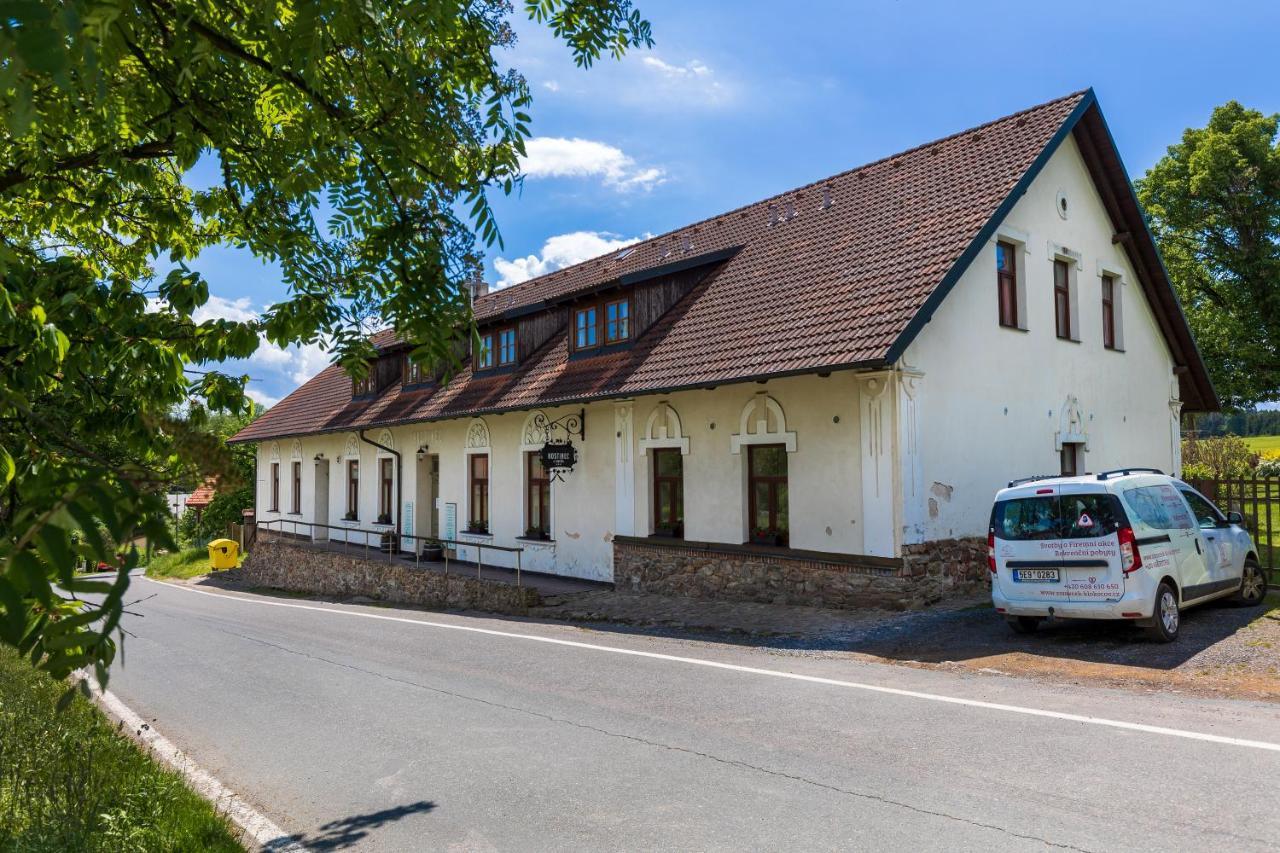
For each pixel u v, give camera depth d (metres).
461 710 7.90
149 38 4.52
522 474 19.58
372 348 5.28
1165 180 24.22
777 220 17.78
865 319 12.19
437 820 5.24
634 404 16.30
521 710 7.77
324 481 29.73
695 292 16.97
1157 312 18.64
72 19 1.76
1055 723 6.58
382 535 24.16
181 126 5.15
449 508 22.17
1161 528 9.74
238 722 7.98
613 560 16.61
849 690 7.92
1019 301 14.92
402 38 4.70
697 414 14.96
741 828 4.84
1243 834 4.46
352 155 5.01
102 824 4.84
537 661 10.04
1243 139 22.36
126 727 7.94
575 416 17.78
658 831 4.87
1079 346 16.20
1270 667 8.15
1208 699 7.21
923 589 12.17
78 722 7.42
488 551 20.61
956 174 14.83
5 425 3.59
